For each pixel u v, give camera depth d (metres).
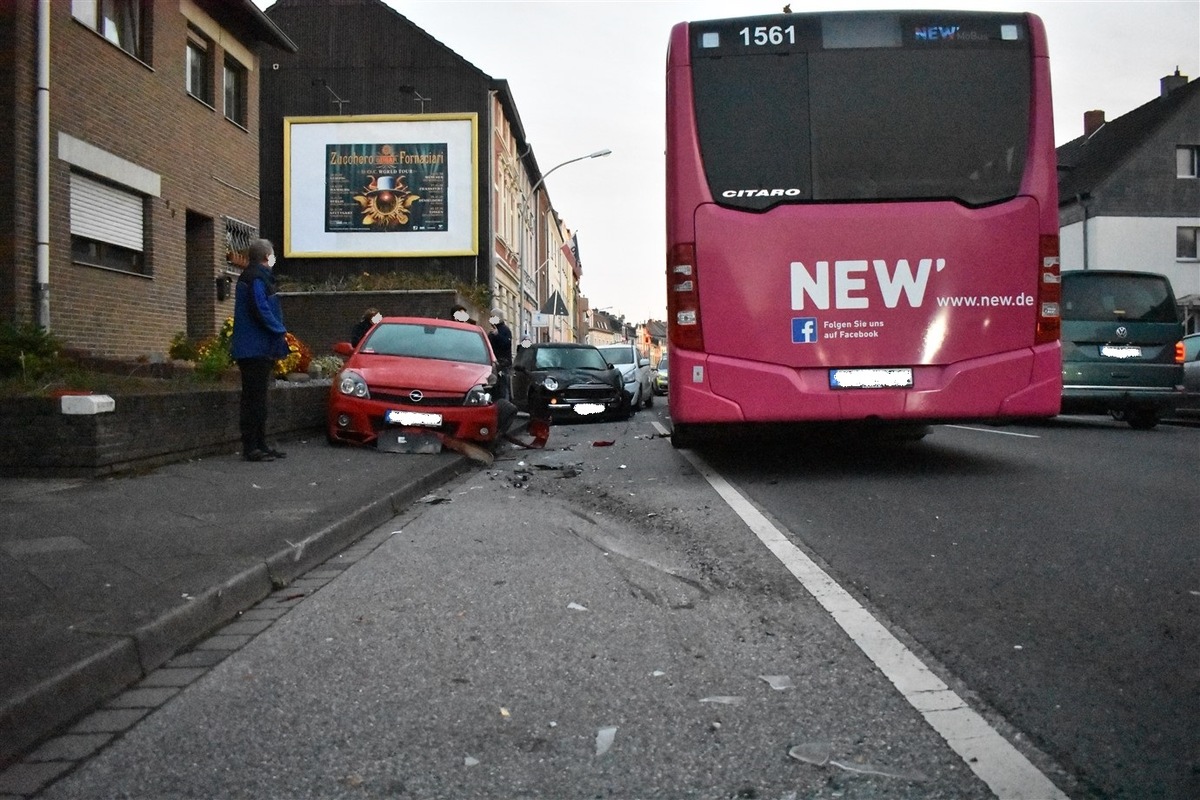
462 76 34.53
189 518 6.49
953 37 8.62
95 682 3.61
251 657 4.14
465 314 14.37
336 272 34.00
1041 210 8.54
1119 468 9.45
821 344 8.51
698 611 4.72
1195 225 40.75
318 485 8.08
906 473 9.30
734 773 2.97
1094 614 4.51
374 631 4.49
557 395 18.95
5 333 9.66
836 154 8.57
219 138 17.88
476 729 3.34
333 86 34.47
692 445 11.27
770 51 8.66
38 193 12.30
